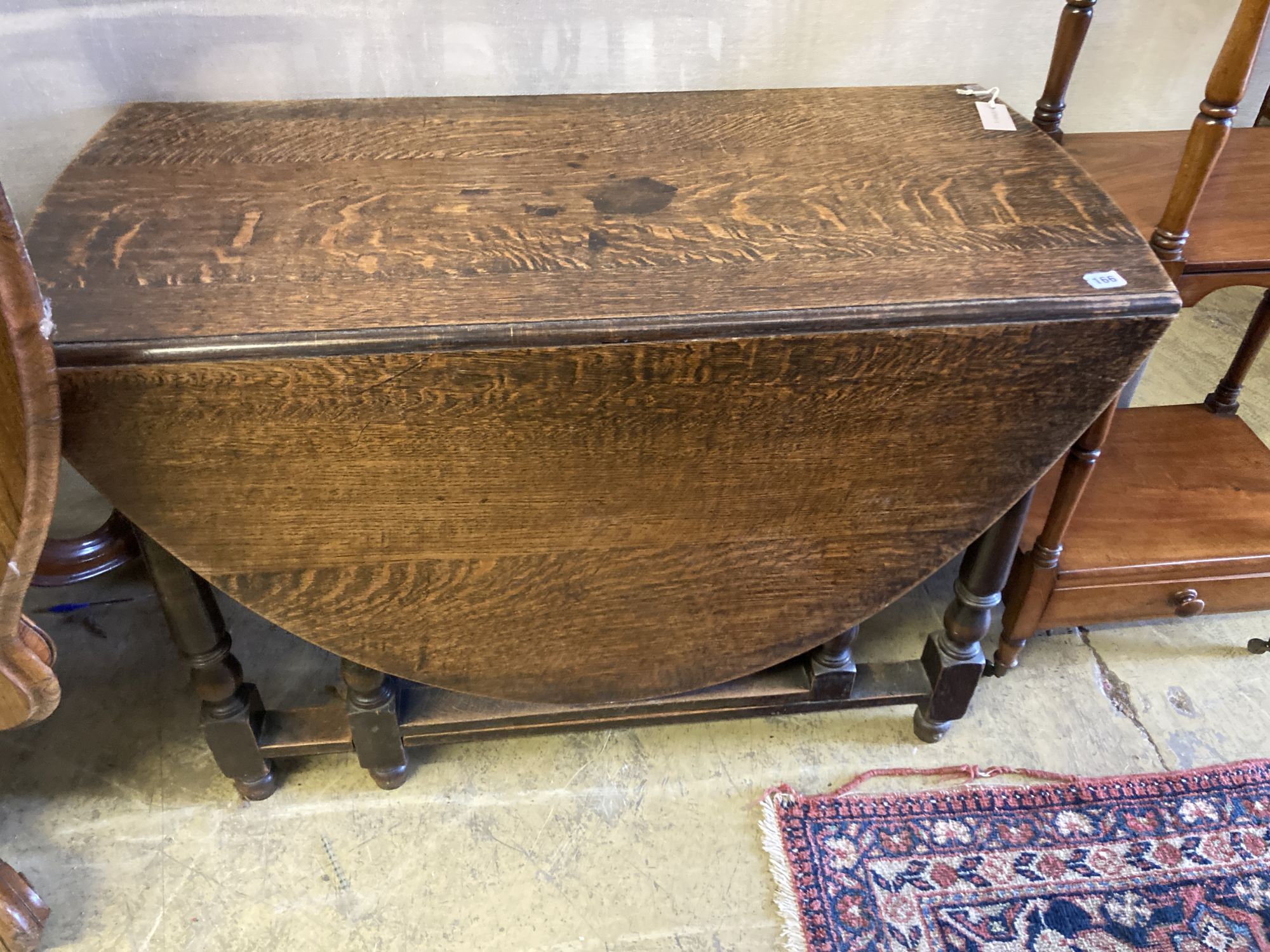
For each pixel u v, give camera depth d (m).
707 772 1.40
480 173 1.12
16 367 0.74
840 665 1.33
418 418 0.90
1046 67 1.57
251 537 0.98
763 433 0.97
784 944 1.20
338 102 1.28
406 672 1.14
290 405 0.87
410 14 1.31
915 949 1.19
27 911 1.16
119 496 0.92
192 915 1.22
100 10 1.22
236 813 1.33
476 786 1.38
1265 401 2.02
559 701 1.22
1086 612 1.45
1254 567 1.42
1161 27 1.58
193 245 0.96
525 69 1.40
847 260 0.97
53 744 1.41
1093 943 1.19
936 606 1.68
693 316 0.87
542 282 0.92
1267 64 1.74
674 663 1.20
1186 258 1.15
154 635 1.58
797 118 1.28
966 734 1.46
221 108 1.24
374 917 1.22
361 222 1.01
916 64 1.53
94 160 1.10
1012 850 1.29
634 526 1.04
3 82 1.24
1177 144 1.46
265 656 1.55
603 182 1.10
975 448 1.03
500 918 1.23
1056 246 1.00
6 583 0.85
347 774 1.39
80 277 0.90
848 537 1.10
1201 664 1.57
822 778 1.39
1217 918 1.22
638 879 1.27
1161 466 1.59
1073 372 0.97
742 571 1.11
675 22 1.40
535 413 0.91
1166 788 1.37
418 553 1.02
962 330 0.91
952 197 1.09
